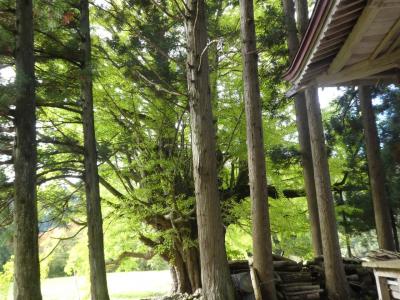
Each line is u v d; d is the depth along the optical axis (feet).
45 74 26.48
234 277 25.91
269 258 24.50
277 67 34.12
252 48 26.18
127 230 36.37
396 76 17.90
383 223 31.91
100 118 32.24
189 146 34.53
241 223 39.99
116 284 72.13
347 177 42.37
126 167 33.65
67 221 35.29
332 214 27.53
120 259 41.78
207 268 23.65
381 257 22.31
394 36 14.85
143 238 37.11
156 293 58.03
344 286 26.43
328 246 27.04
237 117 33.24
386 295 16.49
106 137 32.53
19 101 20.75
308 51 15.66
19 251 19.62
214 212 24.13
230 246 44.47
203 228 24.04
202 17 26.63
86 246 37.91
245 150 33.04
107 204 33.78
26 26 21.61
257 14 39.55
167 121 32.32
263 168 25.26
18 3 21.80
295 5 33.40
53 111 31.73
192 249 34.42
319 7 13.21
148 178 30.99
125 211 31.89
